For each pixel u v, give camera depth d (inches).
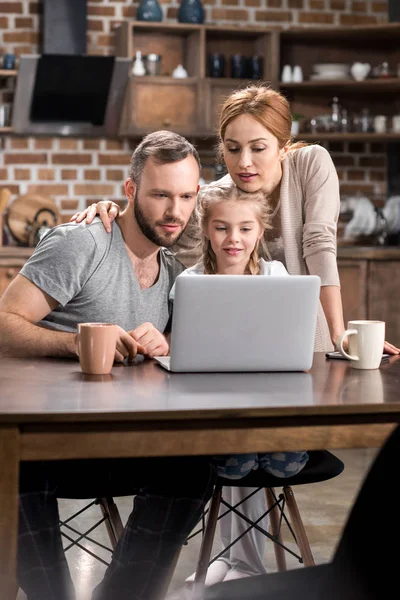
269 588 67.9
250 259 114.0
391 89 258.4
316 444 77.7
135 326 107.7
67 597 87.7
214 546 143.2
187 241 122.3
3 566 72.5
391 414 78.8
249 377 89.1
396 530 52.7
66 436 72.8
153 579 87.9
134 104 240.2
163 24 241.4
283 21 260.7
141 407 73.4
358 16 264.1
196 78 242.8
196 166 103.3
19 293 103.2
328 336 121.9
